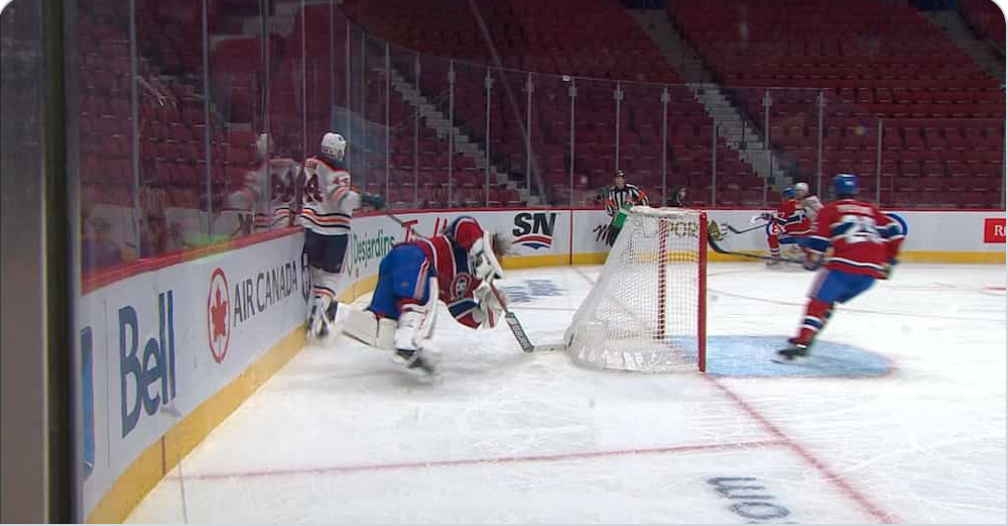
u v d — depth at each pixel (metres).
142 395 3.18
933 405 4.80
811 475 3.56
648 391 5.05
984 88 19.64
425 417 4.41
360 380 5.28
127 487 3.02
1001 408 4.74
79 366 2.04
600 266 14.34
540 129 14.31
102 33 3.13
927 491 3.38
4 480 1.85
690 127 16.36
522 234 13.83
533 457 3.75
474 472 3.54
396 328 5.18
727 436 4.13
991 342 6.95
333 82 8.43
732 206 15.91
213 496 3.23
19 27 1.87
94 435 2.69
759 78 20.05
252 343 4.95
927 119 17.38
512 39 18.17
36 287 1.90
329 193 6.33
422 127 11.97
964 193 16.70
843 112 17.22
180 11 4.36
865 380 5.43
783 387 5.21
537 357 6.06
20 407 1.88
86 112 2.92
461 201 12.91
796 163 16.73
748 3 21.12
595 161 15.24
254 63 5.78
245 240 4.82
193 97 4.42
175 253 3.75
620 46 19.50
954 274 13.27
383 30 15.13
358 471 3.54
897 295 10.31
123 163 3.27
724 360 6.03
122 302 2.99
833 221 5.91
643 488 3.37
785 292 10.59
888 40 20.83
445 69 12.37
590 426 4.27
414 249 5.15
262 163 5.91
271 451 3.81
